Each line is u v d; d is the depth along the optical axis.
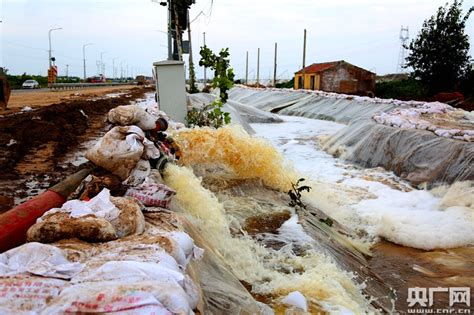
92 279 2.35
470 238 7.02
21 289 2.26
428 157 10.02
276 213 6.53
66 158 10.05
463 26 29.53
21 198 6.61
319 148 14.34
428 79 30.42
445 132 10.23
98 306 2.03
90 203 3.63
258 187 7.37
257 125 20.00
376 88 37.50
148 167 5.24
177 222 4.14
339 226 7.26
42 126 13.96
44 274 2.43
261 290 4.53
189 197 5.54
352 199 8.89
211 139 7.50
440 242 6.85
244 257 5.07
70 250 2.81
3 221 3.67
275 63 53.56
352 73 43.53
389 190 9.53
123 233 3.43
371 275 5.73
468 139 9.56
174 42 22.97
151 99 38.72
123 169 4.93
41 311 2.12
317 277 4.71
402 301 5.20
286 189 7.61
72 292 2.13
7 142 11.44
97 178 4.56
